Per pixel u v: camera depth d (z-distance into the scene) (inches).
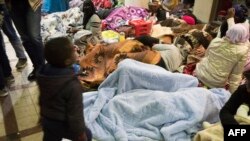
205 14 156.3
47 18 135.9
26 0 89.1
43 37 123.1
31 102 93.6
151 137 71.3
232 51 83.6
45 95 50.8
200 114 71.0
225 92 82.1
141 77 81.1
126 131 72.6
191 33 120.9
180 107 73.3
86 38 116.8
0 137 78.4
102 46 103.4
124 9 145.6
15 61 118.2
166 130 69.8
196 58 108.1
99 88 87.0
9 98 94.9
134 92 81.0
